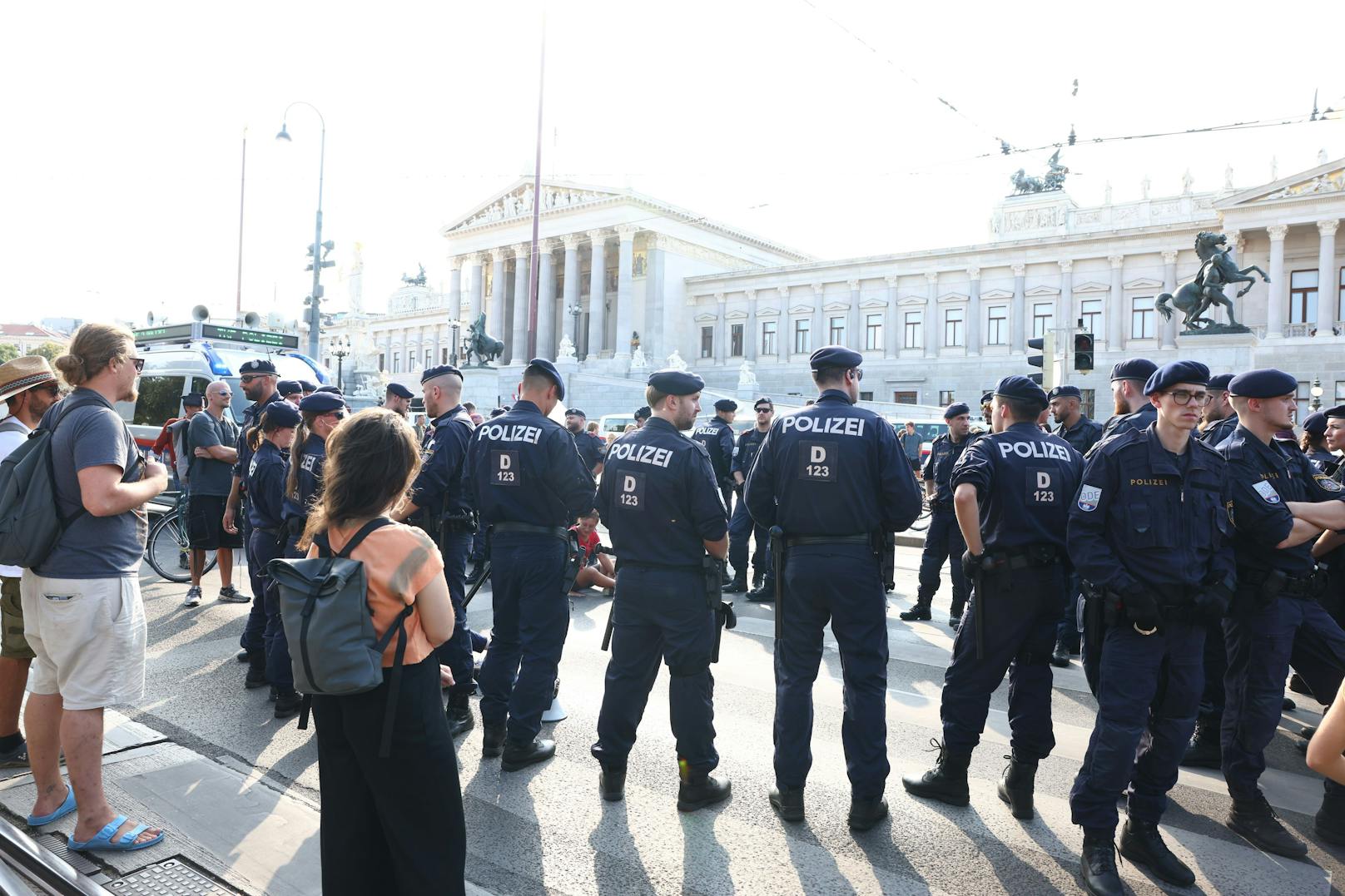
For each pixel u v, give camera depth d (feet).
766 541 33.50
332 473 8.92
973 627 14.75
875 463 14.30
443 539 18.89
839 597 14.14
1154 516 12.67
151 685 21.04
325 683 8.13
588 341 241.14
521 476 16.52
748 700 20.59
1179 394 12.67
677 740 14.78
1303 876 12.88
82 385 12.58
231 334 49.65
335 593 8.25
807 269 201.57
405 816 8.79
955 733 14.97
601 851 13.21
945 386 182.80
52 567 12.18
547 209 220.64
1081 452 26.50
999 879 12.57
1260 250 152.87
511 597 16.88
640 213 210.18
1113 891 12.03
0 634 15.48
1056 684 22.74
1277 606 14.19
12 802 14.11
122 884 11.87
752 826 14.15
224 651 24.03
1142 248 163.02
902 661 24.59
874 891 12.16
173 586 33.14
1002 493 14.57
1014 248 175.42
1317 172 141.38
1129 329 165.37
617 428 107.65
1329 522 14.37
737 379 208.44
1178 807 15.43
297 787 15.38
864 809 13.91
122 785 15.05
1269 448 15.07
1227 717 14.52
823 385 15.57
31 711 13.24
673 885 12.25
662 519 14.66
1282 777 16.92
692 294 220.23
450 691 18.61
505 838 13.61
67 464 12.05
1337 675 15.16
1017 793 14.64
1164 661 12.85
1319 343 138.62
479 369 147.84
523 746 16.26
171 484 44.21
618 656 15.01
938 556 29.78
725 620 15.42
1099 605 13.07
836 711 19.97
